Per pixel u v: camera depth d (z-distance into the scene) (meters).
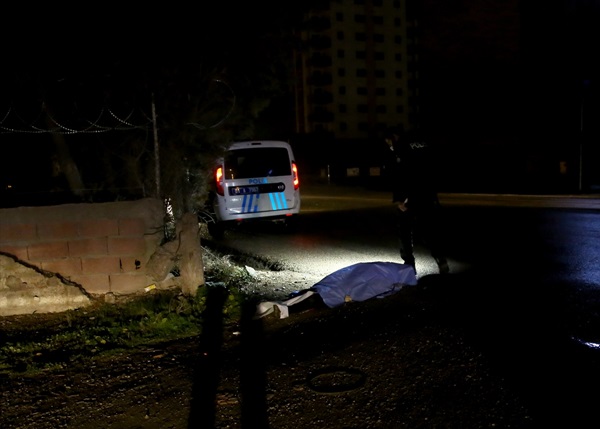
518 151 38.94
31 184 16.05
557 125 37.16
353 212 17.47
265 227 14.15
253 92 14.97
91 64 11.62
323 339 5.53
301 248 11.18
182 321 6.30
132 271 7.35
